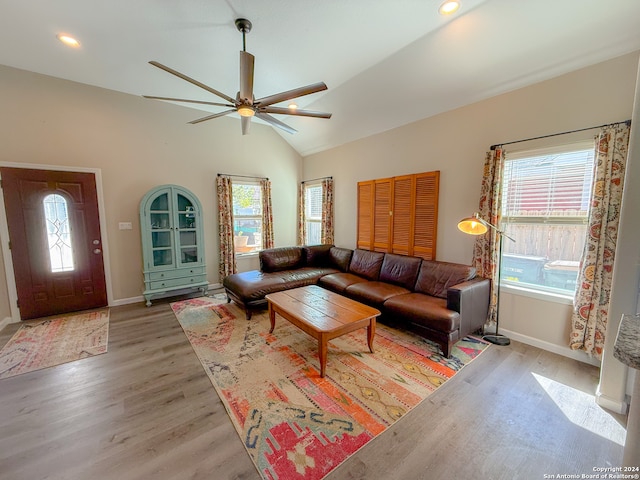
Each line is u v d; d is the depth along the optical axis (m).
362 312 2.56
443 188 3.42
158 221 4.01
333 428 1.70
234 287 3.61
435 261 3.36
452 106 3.22
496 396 1.99
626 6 1.87
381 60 2.84
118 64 3.00
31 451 1.54
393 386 2.11
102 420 1.77
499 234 2.85
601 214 2.21
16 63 3.01
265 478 1.38
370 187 4.36
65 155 3.45
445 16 2.19
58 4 2.07
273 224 5.52
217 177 4.71
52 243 3.43
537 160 2.68
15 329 3.08
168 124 4.18
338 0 2.02
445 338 2.48
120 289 3.94
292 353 2.60
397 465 1.45
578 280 2.37
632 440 0.93
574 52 2.25
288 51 2.68
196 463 1.46
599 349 2.29
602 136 2.17
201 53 2.75
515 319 2.84
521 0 1.99
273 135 5.38
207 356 2.54
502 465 1.46
